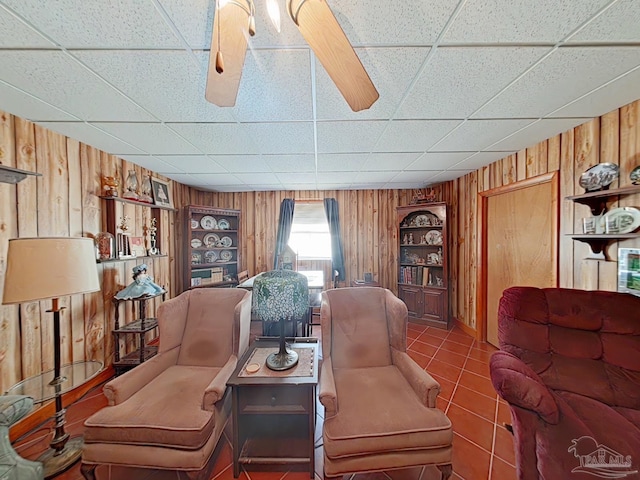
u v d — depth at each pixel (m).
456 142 2.47
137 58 1.33
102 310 2.52
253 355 1.78
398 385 1.62
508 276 2.99
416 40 1.23
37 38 1.19
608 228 1.83
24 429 1.80
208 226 4.30
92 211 2.48
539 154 2.49
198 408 1.44
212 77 1.02
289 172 3.48
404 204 4.62
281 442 1.65
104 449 1.33
